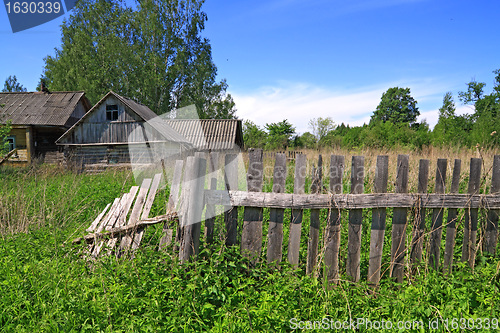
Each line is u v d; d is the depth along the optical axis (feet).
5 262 11.78
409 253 11.35
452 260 11.69
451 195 11.40
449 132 81.00
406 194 11.16
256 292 10.00
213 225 11.41
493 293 9.79
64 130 69.51
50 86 112.98
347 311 9.42
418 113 221.46
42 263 11.73
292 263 11.34
